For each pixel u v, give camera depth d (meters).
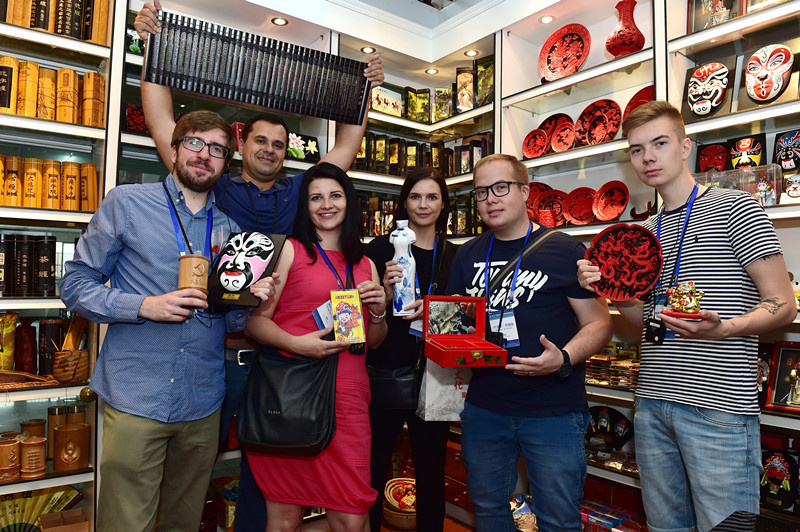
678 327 1.42
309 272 1.72
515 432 1.65
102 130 2.45
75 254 1.68
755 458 1.46
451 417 1.90
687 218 1.62
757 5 2.27
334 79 1.97
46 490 2.50
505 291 1.69
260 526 1.96
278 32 3.21
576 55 3.04
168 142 2.03
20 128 2.29
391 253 2.20
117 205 1.64
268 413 1.56
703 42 2.35
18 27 2.26
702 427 1.49
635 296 1.59
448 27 3.55
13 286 2.38
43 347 2.46
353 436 1.64
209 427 1.75
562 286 1.64
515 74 3.31
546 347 1.51
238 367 2.09
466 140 3.69
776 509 2.07
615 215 2.82
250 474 1.98
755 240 1.46
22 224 2.49
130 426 1.58
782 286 1.43
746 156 2.39
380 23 3.39
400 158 3.67
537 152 3.23
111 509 1.57
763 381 2.18
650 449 1.64
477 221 3.51
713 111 2.37
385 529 2.86
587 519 2.56
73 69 2.58
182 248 1.67
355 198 1.83
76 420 2.51
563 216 3.09
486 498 1.70
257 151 2.13
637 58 2.58
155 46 1.68
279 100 1.88
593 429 2.86
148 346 1.61
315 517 2.89
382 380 2.00
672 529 1.62
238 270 1.51
